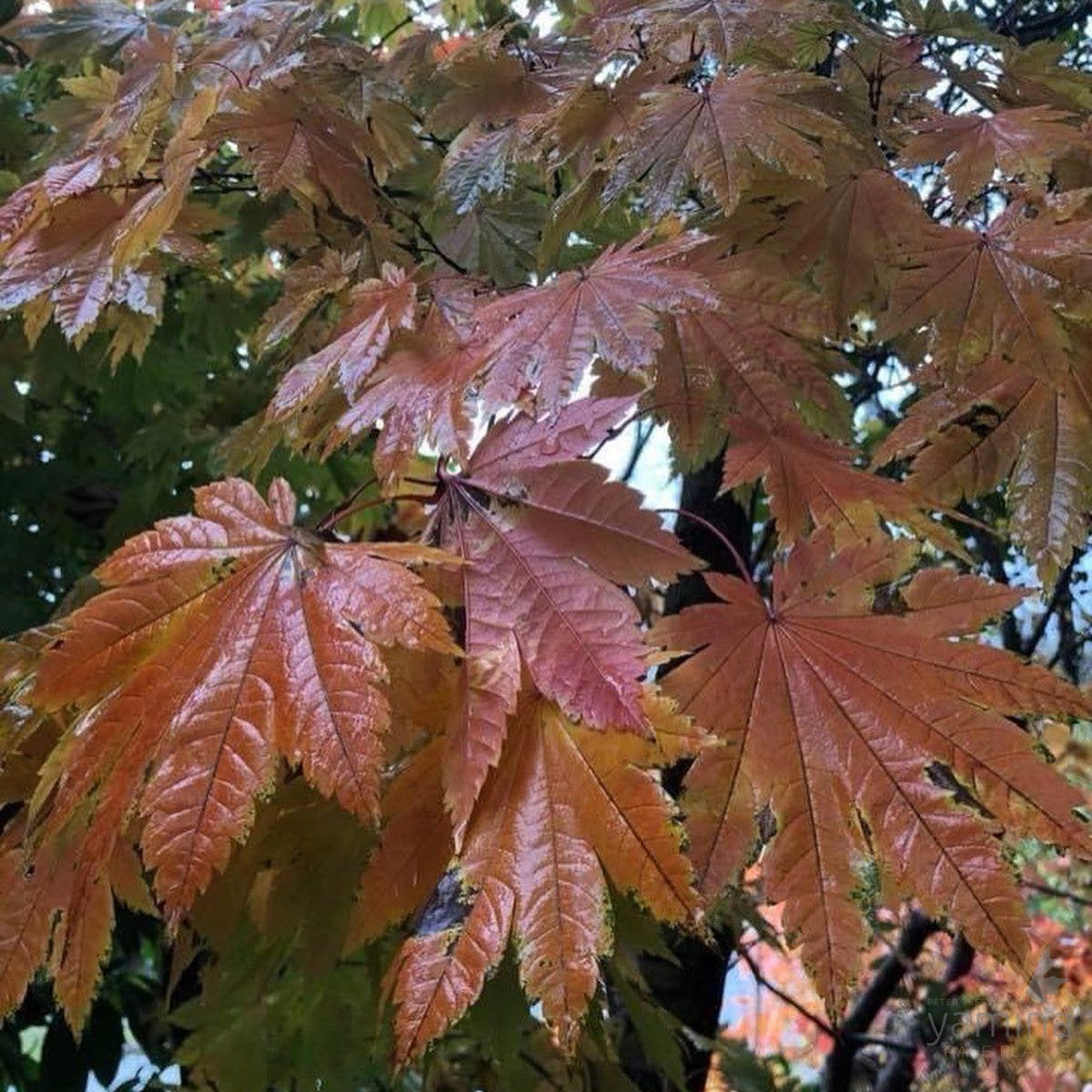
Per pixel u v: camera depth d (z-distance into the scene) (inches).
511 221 27.8
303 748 17.8
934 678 18.9
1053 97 25.1
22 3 40.3
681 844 17.8
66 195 23.9
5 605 36.4
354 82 27.4
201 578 18.6
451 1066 24.6
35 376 35.3
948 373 21.3
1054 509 22.0
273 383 37.5
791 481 20.6
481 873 18.0
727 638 19.2
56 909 19.8
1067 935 52.2
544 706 18.3
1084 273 21.0
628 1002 23.3
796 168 21.3
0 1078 37.2
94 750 18.1
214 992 24.3
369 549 18.7
